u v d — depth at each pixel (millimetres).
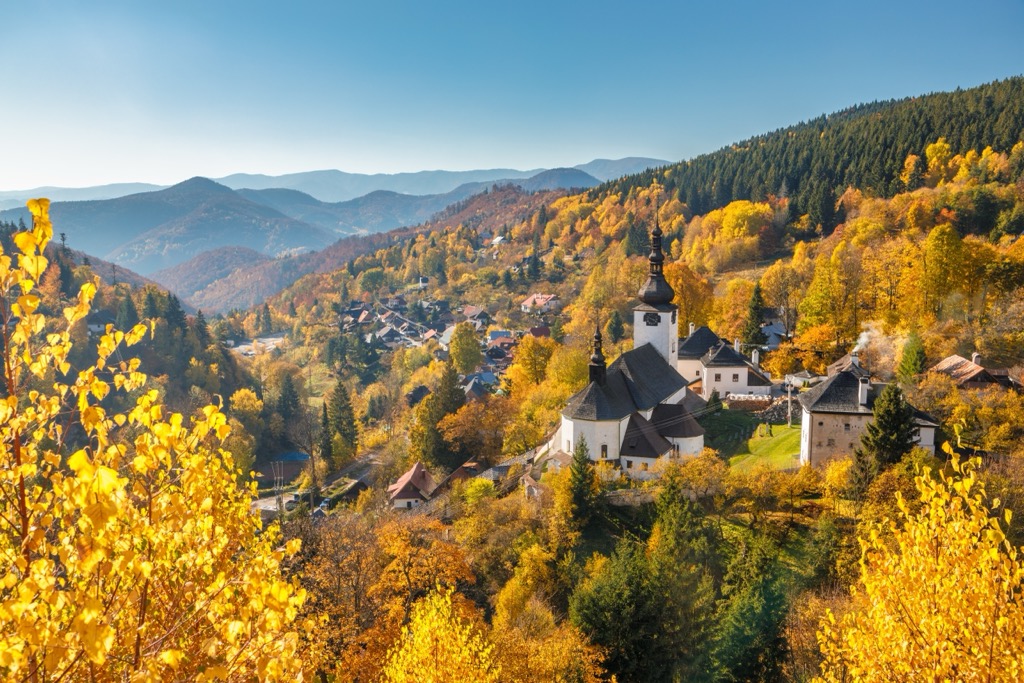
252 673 9609
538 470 70812
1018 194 147250
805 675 35281
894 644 14812
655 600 38688
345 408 125250
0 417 8672
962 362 70688
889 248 119562
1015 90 199125
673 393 77000
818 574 42531
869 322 105875
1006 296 89625
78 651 8023
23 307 8484
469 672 27359
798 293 132500
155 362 168000
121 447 9133
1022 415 57750
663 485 54188
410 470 86250
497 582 50125
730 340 122312
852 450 61125
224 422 10008
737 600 41625
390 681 28812
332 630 39844
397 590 46125
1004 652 13492
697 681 37531
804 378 92438
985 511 13977
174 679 9539
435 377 155500
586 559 50719
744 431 75500
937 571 14305
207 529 10023
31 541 8586
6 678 8109
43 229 8500
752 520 50938
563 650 35312
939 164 180125
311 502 98875
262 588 8750
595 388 66250
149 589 10023
